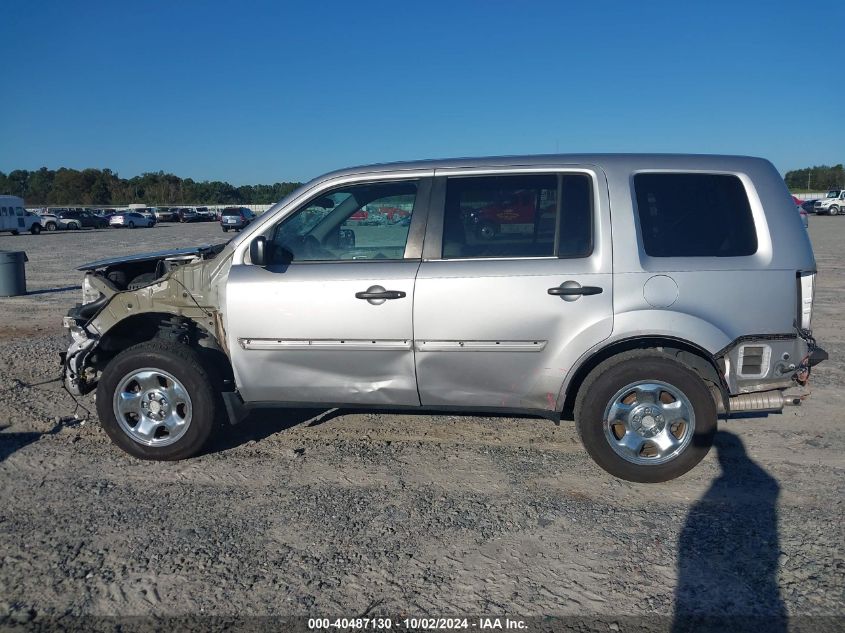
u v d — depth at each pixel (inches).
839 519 159.3
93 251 1071.6
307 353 185.3
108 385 192.5
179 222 2746.1
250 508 167.8
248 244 190.7
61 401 249.8
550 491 175.9
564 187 180.1
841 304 455.8
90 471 189.9
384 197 186.2
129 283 220.1
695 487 177.3
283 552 147.5
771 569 139.3
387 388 185.2
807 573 137.6
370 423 225.6
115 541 152.3
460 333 177.3
